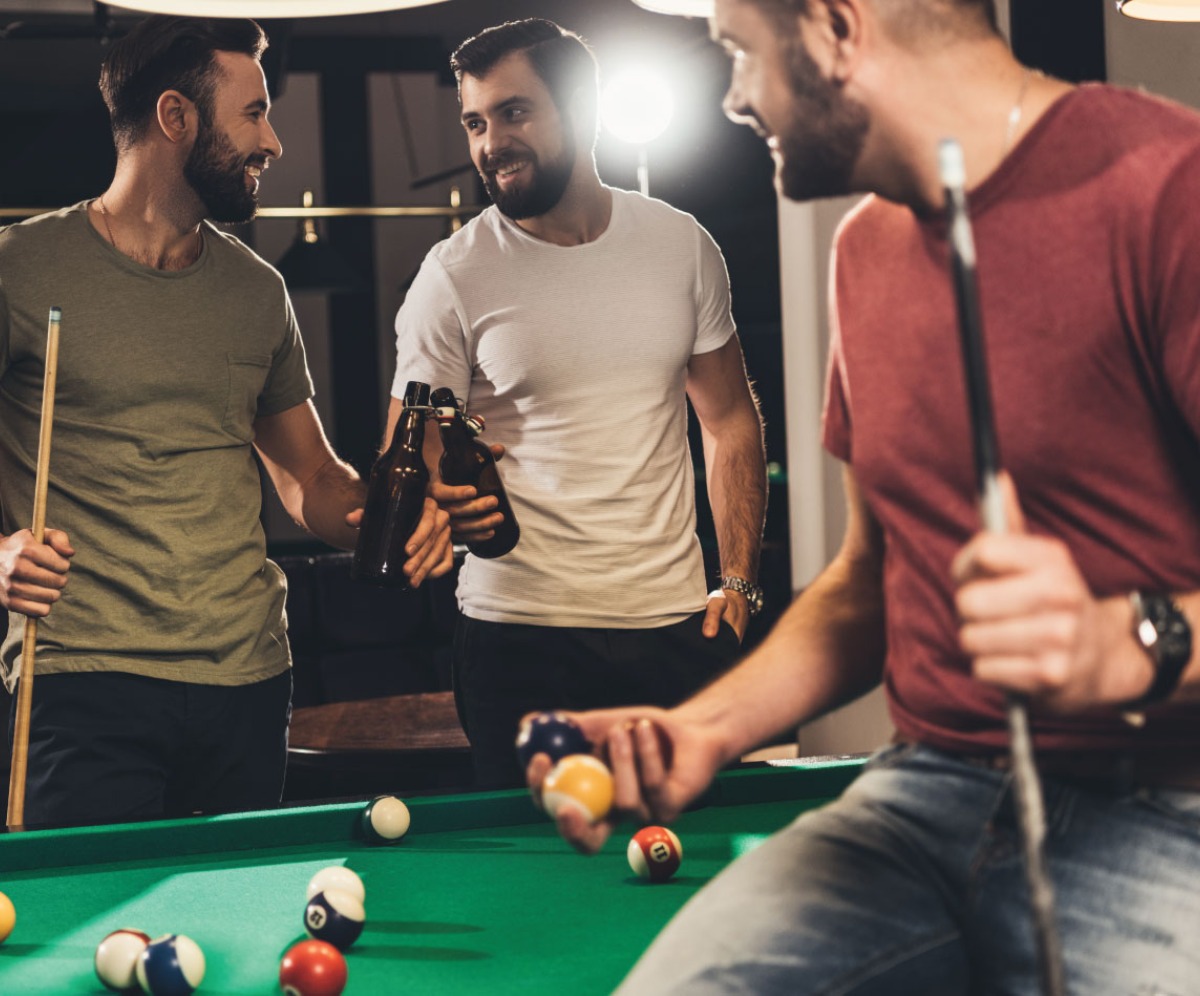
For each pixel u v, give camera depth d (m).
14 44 7.34
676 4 2.68
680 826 2.17
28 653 2.46
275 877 1.96
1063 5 4.09
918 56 1.22
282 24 5.87
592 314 2.82
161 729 2.64
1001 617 0.93
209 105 2.66
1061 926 1.21
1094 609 0.96
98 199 2.79
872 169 1.27
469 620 2.91
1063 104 1.20
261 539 2.82
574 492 2.82
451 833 2.19
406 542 2.61
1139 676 1.02
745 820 2.20
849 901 1.25
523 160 2.76
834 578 1.54
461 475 2.73
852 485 1.51
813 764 2.36
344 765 3.58
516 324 2.82
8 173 8.78
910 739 1.39
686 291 2.93
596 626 2.82
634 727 1.32
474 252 2.88
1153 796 1.21
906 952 1.24
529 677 2.84
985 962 1.26
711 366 3.04
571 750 1.33
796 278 5.64
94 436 2.64
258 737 2.76
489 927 1.72
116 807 2.58
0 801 4.70
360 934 1.68
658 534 2.87
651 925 1.71
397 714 4.11
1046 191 1.19
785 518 6.15
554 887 1.88
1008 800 1.25
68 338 2.61
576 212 2.85
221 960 1.62
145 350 2.66
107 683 2.61
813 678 1.46
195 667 2.67
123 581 2.62
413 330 2.91
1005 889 1.24
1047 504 1.22
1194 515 1.20
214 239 2.84
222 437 2.75
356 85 9.58
